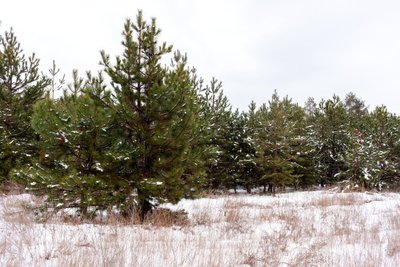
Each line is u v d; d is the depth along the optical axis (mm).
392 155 22703
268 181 21922
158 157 9523
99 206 8906
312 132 25719
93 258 4738
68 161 9172
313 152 25203
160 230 7262
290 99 24844
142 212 9414
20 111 15867
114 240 5957
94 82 9367
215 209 11992
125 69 9328
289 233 7953
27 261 4703
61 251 5125
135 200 8797
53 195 8773
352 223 9320
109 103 9383
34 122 8953
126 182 8984
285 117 22312
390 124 22578
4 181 14195
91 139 9070
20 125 15961
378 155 20766
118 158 8836
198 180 10234
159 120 9680
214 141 21734
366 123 24547
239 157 22938
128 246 5816
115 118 9367
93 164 9391
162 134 8992
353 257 5738
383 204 13797
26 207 8859
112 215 8125
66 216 8820
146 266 4746
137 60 9531
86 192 8500
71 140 8906
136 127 9469
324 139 25438
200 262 5074
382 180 21969
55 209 8930
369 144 21625
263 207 13102
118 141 9469
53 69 20078
